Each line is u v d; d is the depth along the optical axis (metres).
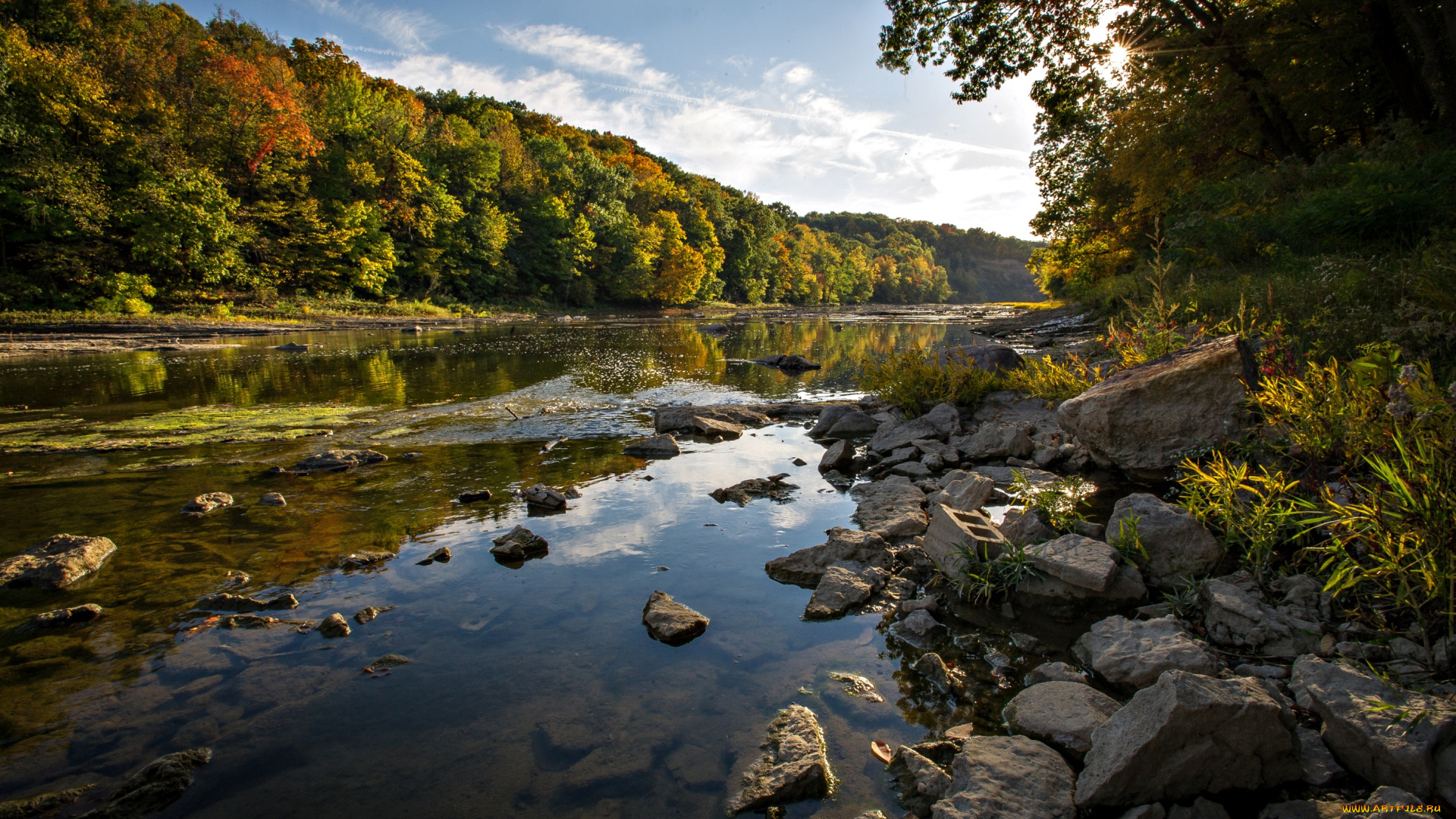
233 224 34.66
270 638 3.41
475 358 18.34
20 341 21.50
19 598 3.86
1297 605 3.32
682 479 6.51
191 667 3.14
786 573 4.22
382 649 3.30
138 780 2.36
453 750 2.55
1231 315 8.18
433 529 5.04
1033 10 14.75
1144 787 2.16
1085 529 4.32
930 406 9.20
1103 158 25.78
